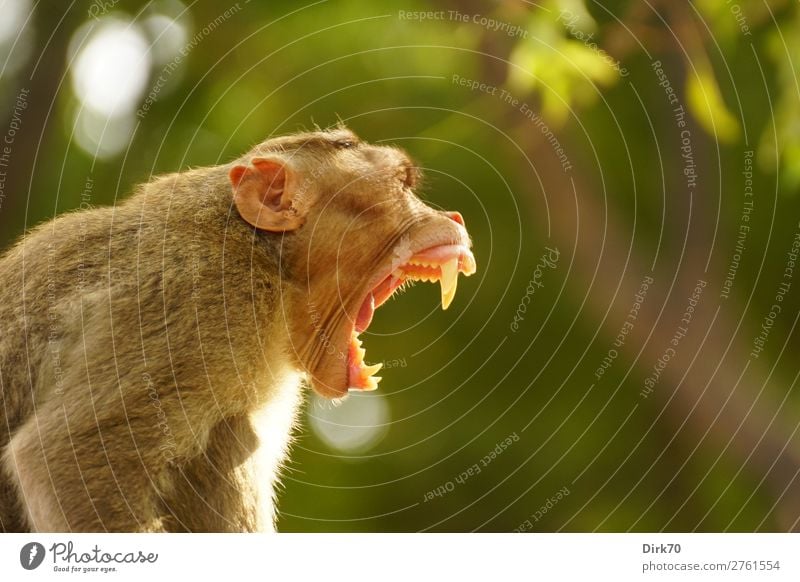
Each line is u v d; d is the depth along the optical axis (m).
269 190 6.93
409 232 7.12
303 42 16.38
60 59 13.06
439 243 7.10
